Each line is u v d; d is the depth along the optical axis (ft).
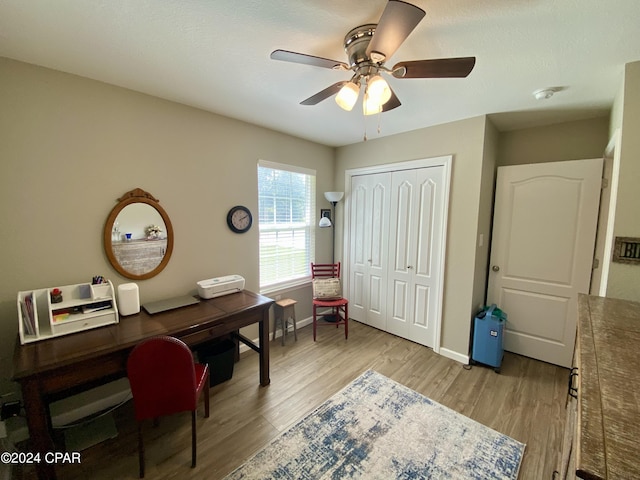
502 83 5.92
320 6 3.75
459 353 8.77
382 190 10.59
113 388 6.56
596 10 3.70
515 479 4.80
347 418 6.23
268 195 9.85
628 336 3.36
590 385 2.39
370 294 11.36
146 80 5.93
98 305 5.77
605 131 7.81
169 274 7.32
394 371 8.15
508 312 9.19
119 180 6.34
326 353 9.22
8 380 5.24
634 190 5.01
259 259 9.50
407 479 4.79
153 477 4.84
